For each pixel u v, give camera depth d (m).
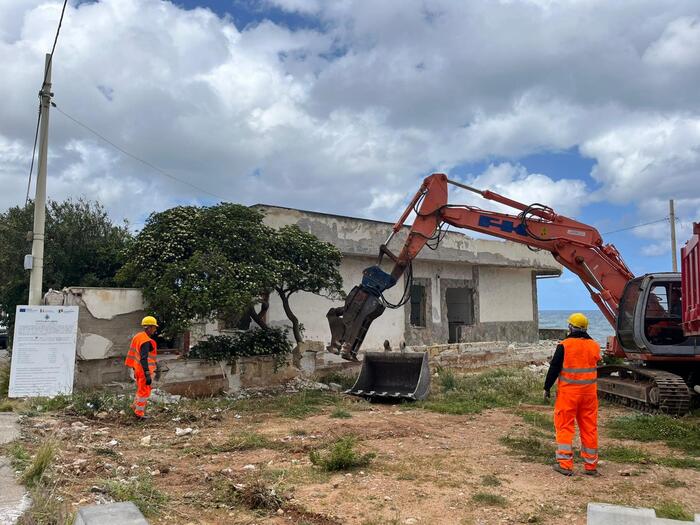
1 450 6.93
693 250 8.30
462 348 19.30
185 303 11.52
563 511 5.30
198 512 5.18
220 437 8.56
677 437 8.73
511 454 7.59
